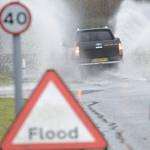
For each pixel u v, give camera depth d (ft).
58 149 47.34
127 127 87.76
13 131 47.14
